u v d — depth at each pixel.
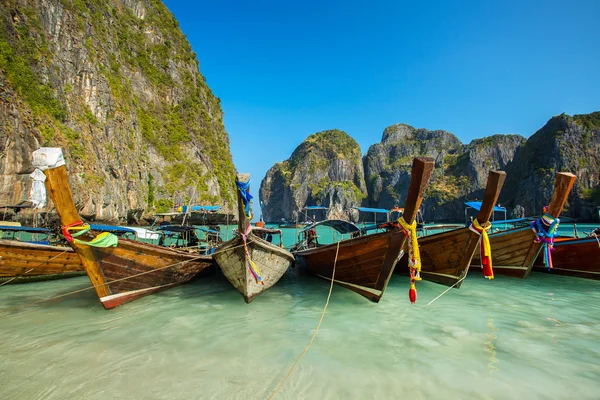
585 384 4.00
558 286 9.38
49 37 40.12
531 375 4.22
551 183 84.12
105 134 46.38
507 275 9.79
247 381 4.11
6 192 30.80
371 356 4.80
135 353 4.93
